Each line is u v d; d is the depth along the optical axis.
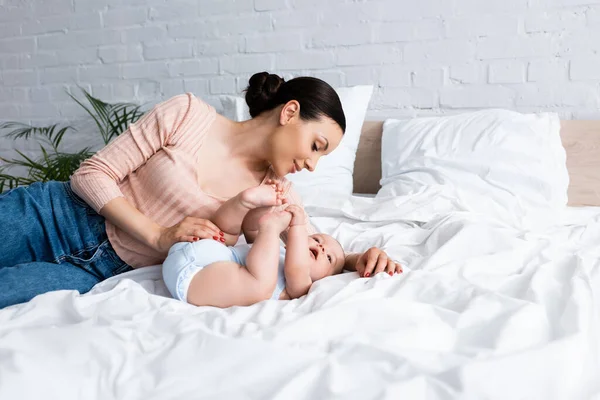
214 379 0.76
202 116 1.33
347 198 2.03
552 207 1.90
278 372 0.77
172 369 0.77
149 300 1.07
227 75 2.69
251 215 1.29
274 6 2.56
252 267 1.10
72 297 1.04
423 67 2.38
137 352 0.84
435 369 0.76
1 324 0.96
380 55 2.44
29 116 3.10
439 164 2.06
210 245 1.17
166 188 1.27
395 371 0.76
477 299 0.98
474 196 1.87
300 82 1.30
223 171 1.35
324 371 0.76
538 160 1.98
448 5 2.31
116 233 1.30
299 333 0.89
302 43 2.54
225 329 0.92
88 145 3.00
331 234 1.69
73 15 2.92
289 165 1.30
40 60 3.03
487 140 2.05
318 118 1.27
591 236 1.64
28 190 1.32
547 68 2.21
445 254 1.37
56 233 1.29
